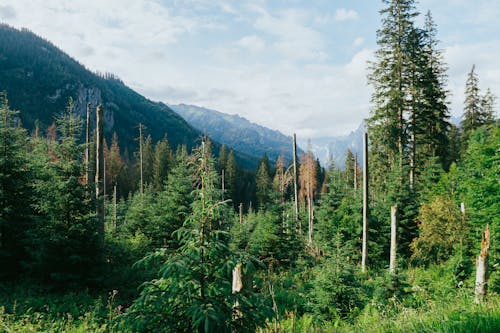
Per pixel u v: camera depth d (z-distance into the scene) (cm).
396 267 1043
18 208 1150
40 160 1244
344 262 1054
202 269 395
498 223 1153
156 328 358
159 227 1666
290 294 1224
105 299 1009
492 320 398
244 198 7769
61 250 1062
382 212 2127
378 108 2594
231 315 383
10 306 848
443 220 1550
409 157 2541
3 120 1158
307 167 5272
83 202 1104
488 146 1341
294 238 1938
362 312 923
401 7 2525
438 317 458
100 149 1388
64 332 727
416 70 2530
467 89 3603
